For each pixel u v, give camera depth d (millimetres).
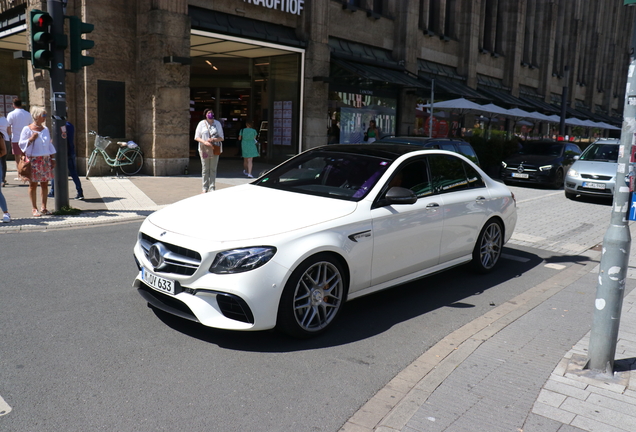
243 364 3846
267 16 17344
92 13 14094
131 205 10297
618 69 53531
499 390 3465
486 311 5234
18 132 11539
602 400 3361
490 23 30344
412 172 5430
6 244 6996
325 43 18828
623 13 52188
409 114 23375
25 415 3062
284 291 4086
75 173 10648
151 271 4277
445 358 3953
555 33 38344
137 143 15328
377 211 4812
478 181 6398
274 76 19594
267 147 20203
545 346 4211
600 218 11367
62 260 6336
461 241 5906
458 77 27141
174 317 4652
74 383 3457
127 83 15008
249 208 4602
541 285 6188
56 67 8852
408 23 22719
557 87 40000
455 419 3115
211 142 11711
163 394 3373
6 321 4418
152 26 14328
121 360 3807
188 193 12062
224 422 3090
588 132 46375
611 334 3676
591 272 6871
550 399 3357
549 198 14484
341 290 4516
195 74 20734
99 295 5141
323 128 19297
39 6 13922
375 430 3039
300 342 4281
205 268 3975
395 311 5137
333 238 4352
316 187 5195
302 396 3434
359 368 3877
